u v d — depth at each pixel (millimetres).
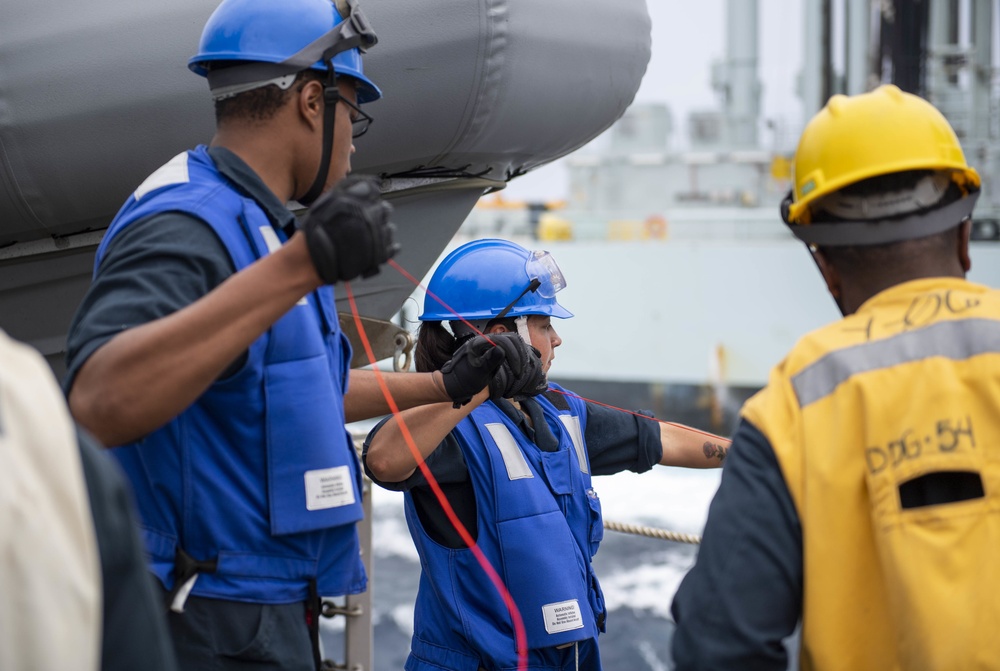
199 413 1452
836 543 1180
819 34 15445
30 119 2305
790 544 1207
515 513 1947
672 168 16859
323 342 1567
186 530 1444
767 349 16359
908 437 1163
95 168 2383
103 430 1269
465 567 1951
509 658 1902
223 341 1243
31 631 761
